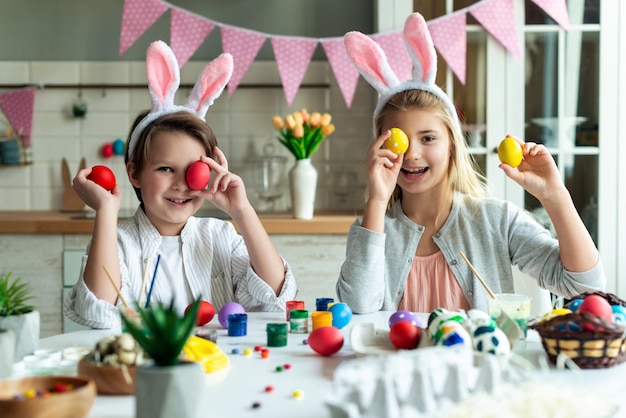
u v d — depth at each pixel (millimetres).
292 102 3625
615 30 3145
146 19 3189
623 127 3160
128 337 1102
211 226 1884
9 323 1258
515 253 1866
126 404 1032
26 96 3611
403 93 1905
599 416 891
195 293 1805
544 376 1014
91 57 3641
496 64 3166
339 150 3635
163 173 1751
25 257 3074
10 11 3627
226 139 3621
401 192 2018
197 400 926
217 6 3602
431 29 3129
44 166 3645
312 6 3605
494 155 3174
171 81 1851
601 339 1164
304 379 1156
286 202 3650
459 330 1168
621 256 3164
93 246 1627
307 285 3082
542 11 3154
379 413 909
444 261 1898
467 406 869
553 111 3178
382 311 1800
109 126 3643
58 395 915
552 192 1681
